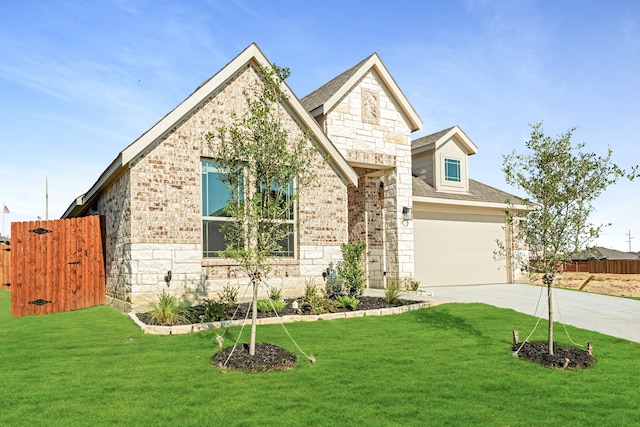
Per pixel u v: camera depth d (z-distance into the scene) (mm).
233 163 8492
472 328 10727
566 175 8648
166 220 12156
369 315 12156
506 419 5691
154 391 6445
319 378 7094
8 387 6523
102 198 15242
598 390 6770
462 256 20625
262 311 11875
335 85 17656
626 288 19188
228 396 6301
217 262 12820
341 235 15047
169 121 12047
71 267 13586
